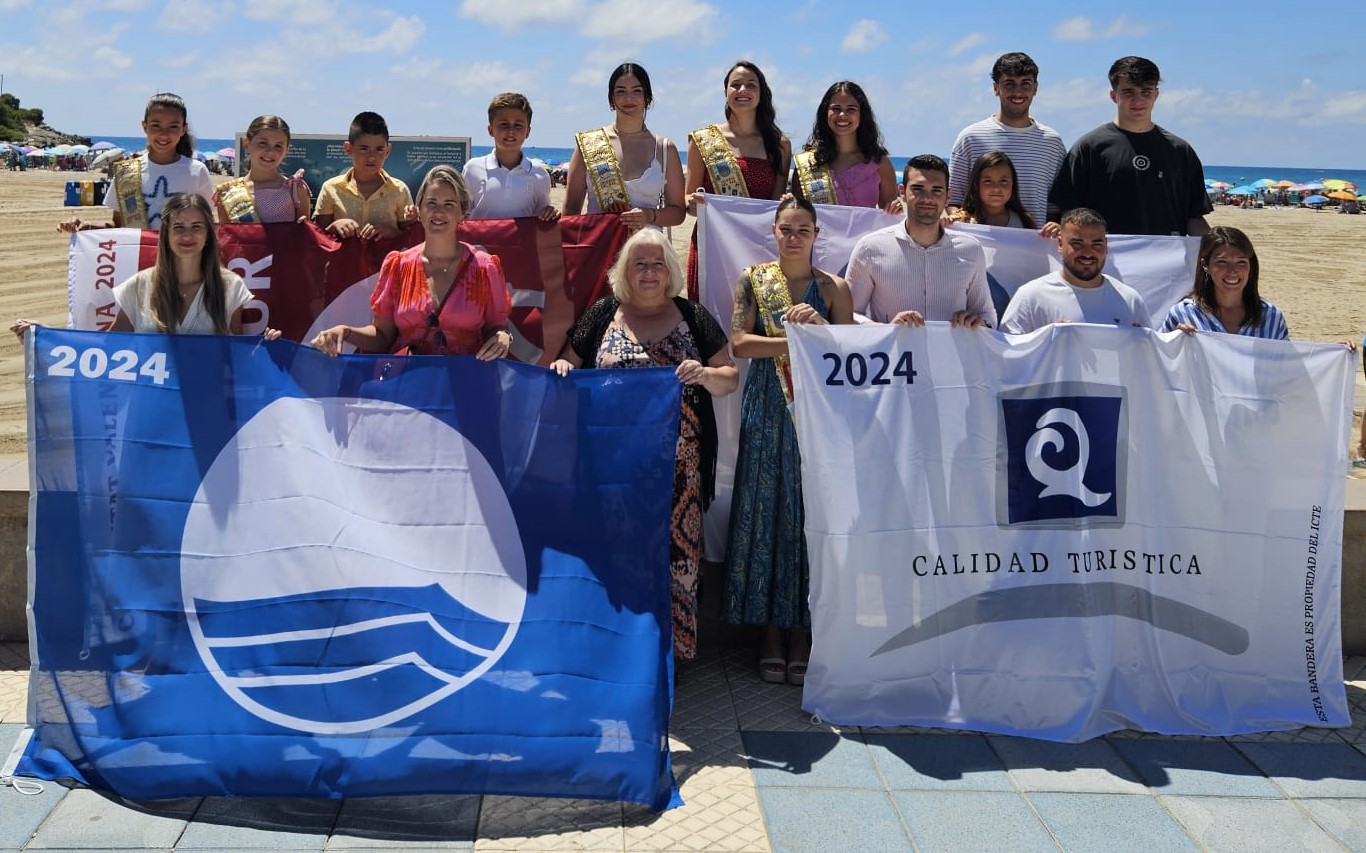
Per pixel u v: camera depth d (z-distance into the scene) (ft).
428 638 14.11
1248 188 235.20
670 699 14.21
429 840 12.44
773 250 19.12
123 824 12.60
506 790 13.12
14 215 97.50
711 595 18.62
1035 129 21.03
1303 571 16.38
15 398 38.58
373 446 15.01
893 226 17.90
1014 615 15.92
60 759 13.52
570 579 14.65
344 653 13.97
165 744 13.41
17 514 17.47
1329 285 78.02
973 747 15.07
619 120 20.03
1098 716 15.62
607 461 15.06
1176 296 19.81
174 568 14.33
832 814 13.26
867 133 20.25
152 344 14.83
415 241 18.93
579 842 12.50
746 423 17.15
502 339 15.31
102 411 14.58
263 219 19.33
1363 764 14.87
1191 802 13.76
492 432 15.08
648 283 16.01
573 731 13.46
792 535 17.02
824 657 15.84
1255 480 16.38
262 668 13.89
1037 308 17.51
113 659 13.98
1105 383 16.28
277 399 14.93
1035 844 12.73
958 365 16.16
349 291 18.80
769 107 20.57
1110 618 16.02
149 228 19.19
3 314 51.85
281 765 13.15
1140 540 16.22
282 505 14.64
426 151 22.31
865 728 15.61
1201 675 16.14
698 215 19.10
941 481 16.03
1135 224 20.38
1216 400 16.39
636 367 15.56
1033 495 16.11
